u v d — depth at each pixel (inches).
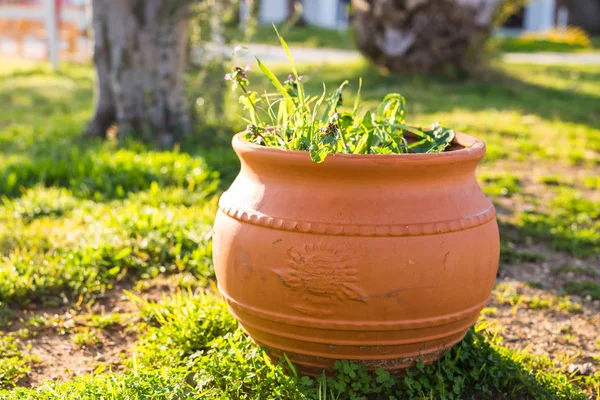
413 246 67.4
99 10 162.7
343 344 69.4
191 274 97.7
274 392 71.4
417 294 67.9
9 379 76.9
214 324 81.3
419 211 67.9
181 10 159.8
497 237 72.9
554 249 111.3
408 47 281.0
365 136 73.0
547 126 199.0
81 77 299.6
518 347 85.2
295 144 72.2
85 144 162.2
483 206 71.9
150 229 105.0
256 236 69.2
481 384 76.2
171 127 164.4
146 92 161.9
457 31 276.8
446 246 68.1
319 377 72.7
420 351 71.3
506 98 249.6
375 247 67.1
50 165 135.9
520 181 146.6
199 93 165.8
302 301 68.2
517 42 499.2
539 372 78.2
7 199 121.9
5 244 102.1
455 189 69.9
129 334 85.7
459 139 77.7
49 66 327.9
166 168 134.0
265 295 69.3
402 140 79.5
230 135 167.8
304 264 67.4
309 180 68.2
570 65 362.9
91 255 97.7
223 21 166.1
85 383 72.4
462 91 259.3
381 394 74.1
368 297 67.4
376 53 291.4
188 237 103.4
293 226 67.7
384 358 70.8
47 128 184.7
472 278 69.7
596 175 153.3
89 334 85.0
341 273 67.1
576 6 673.0
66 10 366.0
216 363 74.3
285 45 73.3
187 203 119.7
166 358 78.2
